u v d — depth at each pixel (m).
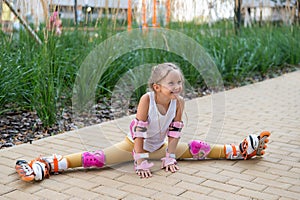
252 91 6.61
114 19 6.55
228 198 2.78
